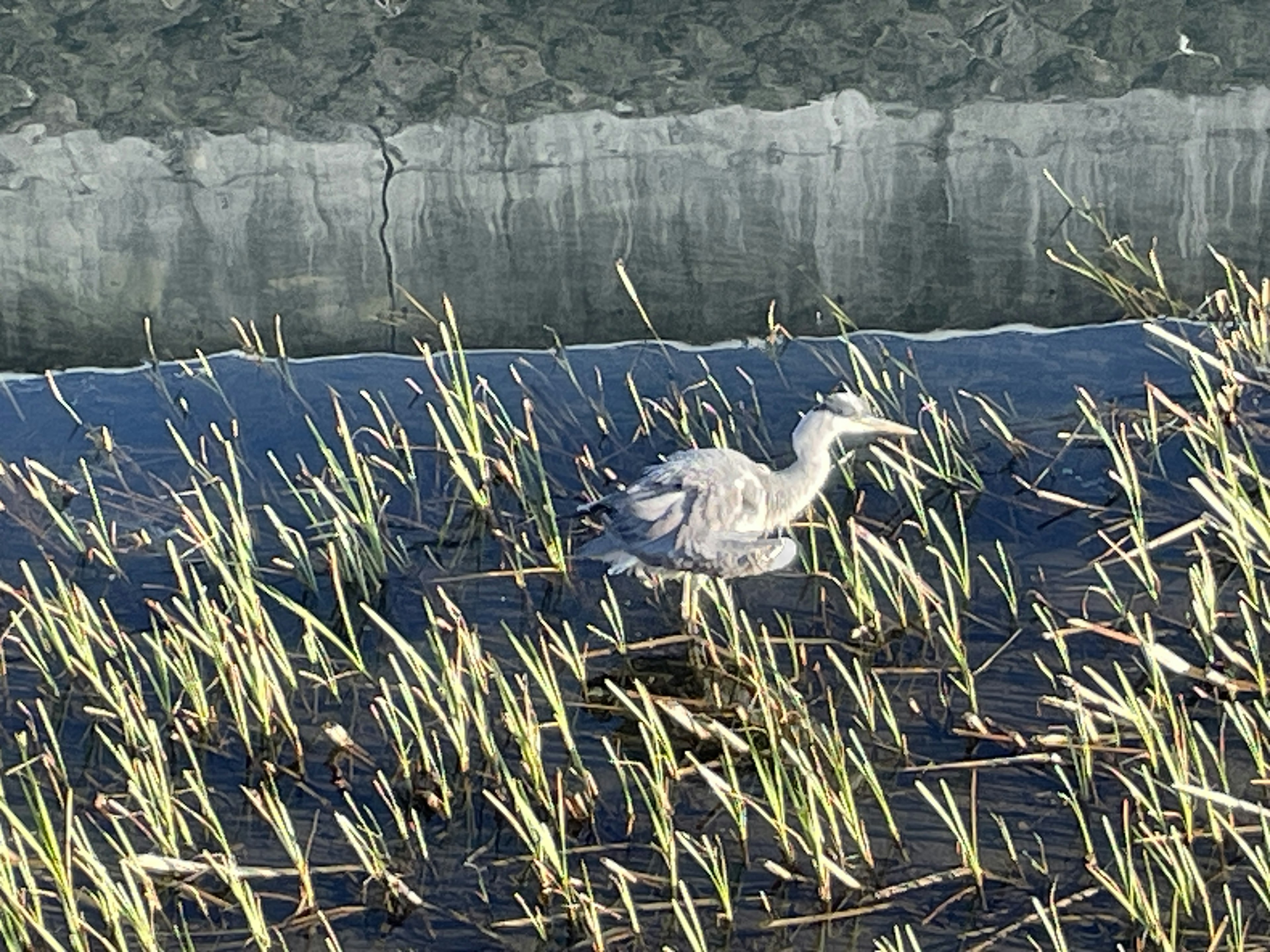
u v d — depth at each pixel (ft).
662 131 49.01
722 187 47.32
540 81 50.78
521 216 46.83
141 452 39.27
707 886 25.99
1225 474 33.37
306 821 27.94
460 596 33.58
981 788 27.50
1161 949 23.89
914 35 51.21
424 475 37.76
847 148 48.14
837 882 25.77
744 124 49.03
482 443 37.45
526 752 27.45
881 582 30.96
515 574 33.99
